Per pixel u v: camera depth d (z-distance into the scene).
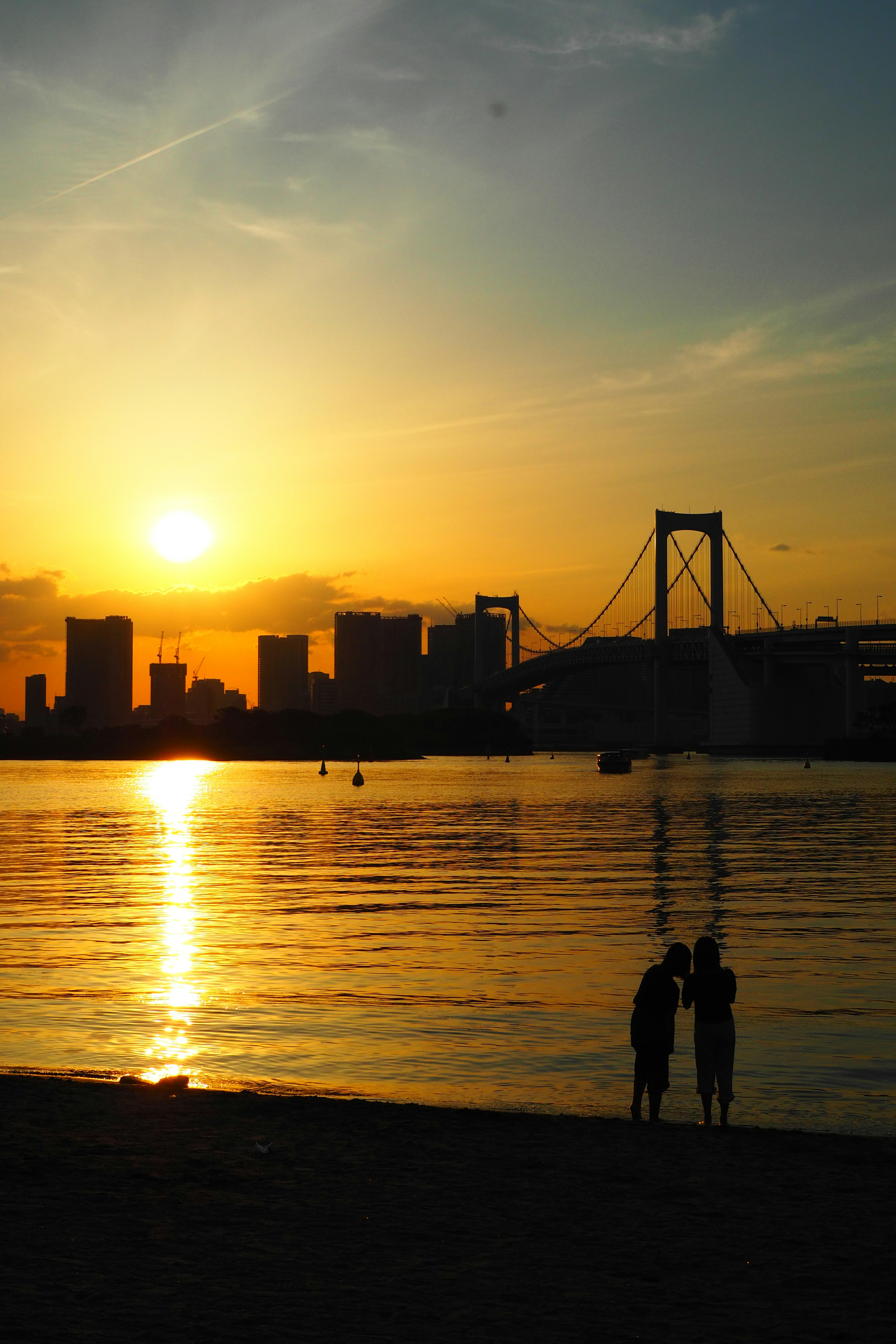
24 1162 14.03
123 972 31.16
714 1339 9.36
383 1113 16.75
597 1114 18.39
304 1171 13.84
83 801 135.00
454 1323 9.60
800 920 42.44
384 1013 26.16
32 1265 10.66
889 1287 10.44
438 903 47.12
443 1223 12.03
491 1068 21.42
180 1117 16.39
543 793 151.88
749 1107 18.81
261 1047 22.83
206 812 114.62
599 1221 12.14
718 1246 11.44
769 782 184.25
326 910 44.94
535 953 34.84
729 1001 16.66
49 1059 21.67
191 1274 10.54
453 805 124.19
